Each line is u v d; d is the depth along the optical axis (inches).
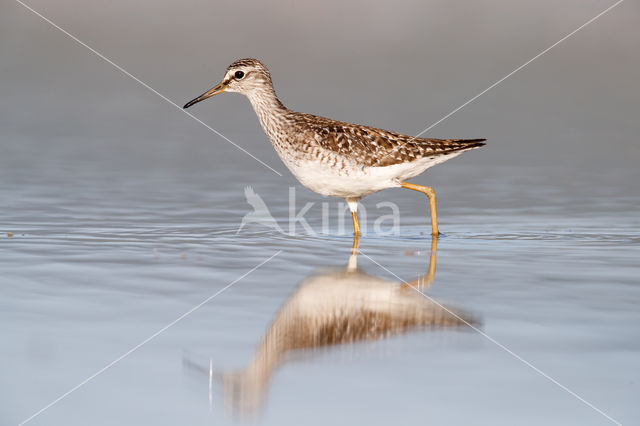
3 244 470.3
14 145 762.2
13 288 387.5
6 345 318.0
